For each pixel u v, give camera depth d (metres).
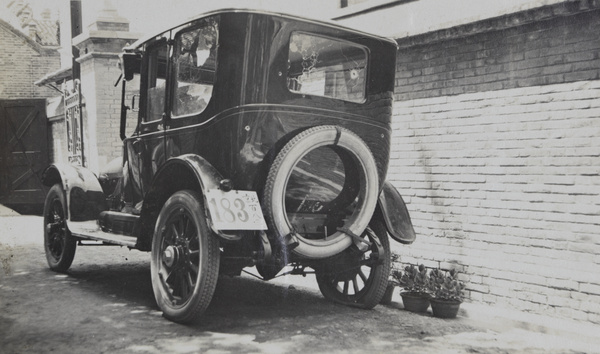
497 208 5.62
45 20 13.61
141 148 5.44
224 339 4.06
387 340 4.20
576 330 4.57
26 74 13.48
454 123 6.03
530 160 5.36
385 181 5.43
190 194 4.38
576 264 5.00
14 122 13.27
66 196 6.12
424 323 4.80
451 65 6.06
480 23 5.59
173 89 4.91
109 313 4.71
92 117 11.03
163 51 5.21
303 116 4.45
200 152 4.47
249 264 4.44
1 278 6.19
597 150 4.90
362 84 4.88
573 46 5.07
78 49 11.90
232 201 4.14
